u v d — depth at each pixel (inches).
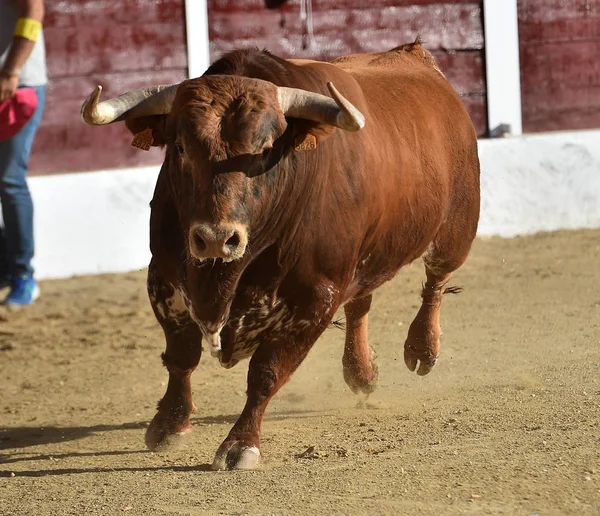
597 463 648.4
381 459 704.4
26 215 1417.3
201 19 1734.7
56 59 1668.3
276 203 701.9
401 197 871.7
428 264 1024.9
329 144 757.3
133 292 1518.2
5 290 1518.2
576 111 1939.0
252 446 734.5
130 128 742.5
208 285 709.3
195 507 626.5
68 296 1494.8
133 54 1711.4
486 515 574.9
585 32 1934.1
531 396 886.4
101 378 1124.5
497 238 1808.6
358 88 850.1
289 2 1787.6
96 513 633.0
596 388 882.1
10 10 1336.1
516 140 1844.2
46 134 1672.0
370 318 1336.1
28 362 1191.6
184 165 677.3
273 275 732.7
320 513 594.2
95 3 1684.3
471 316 1302.9
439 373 1051.3
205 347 1234.6
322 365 1139.9
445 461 678.5
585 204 1871.3
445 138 974.4
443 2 1855.3
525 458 669.3
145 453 813.2
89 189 1637.6
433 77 1025.5
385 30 1834.4
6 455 837.2
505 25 1867.6
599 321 1230.3
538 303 1350.9
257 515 598.5
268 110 679.7
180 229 737.0
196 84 686.5
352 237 776.3
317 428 865.5
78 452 837.2
